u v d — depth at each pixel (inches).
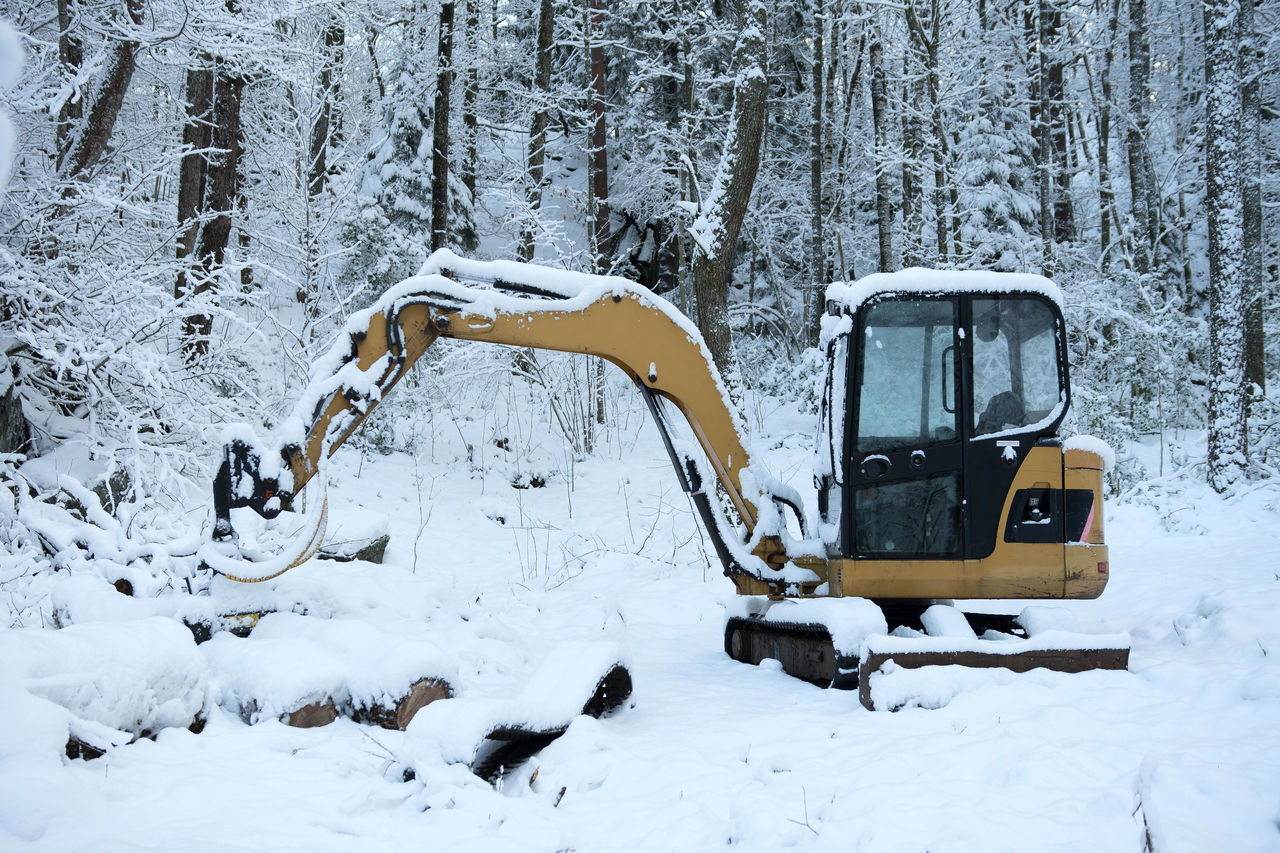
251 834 115.6
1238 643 223.0
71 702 133.1
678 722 189.9
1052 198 816.9
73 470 332.8
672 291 913.5
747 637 262.5
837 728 179.2
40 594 233.9
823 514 257.6
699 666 256.5
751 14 444.8
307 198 517.0
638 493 537.6
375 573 286.2
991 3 858.1
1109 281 629.3
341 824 121.4
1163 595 301.0
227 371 375.2
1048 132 725.9
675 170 834.8
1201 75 924.6
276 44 394.0
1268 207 836.0
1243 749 146.0
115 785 124.2
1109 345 610.5
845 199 849.5
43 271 328.2
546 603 351.3
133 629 153.7
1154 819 116.0
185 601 203.6
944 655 198.4
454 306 217.0
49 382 352.8
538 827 125.7
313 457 212.8
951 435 228.8
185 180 470.3
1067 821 125.8
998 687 188.4
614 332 229.1
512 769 157.8
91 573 233.6
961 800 134.2
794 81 890.1
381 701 169.6
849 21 736.3
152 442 351.6
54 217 348.8
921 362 231.5
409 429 559.5
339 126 802.2
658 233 977.5
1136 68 809.5
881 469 228.7
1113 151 1090.1
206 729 155.9
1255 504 414.3
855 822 127.0
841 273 824.9
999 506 227.6
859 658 209.8
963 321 230.4
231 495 209.9
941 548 229.0
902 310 232.4
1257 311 584.4
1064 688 188.2
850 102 861.8
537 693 174.6
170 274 367.6
